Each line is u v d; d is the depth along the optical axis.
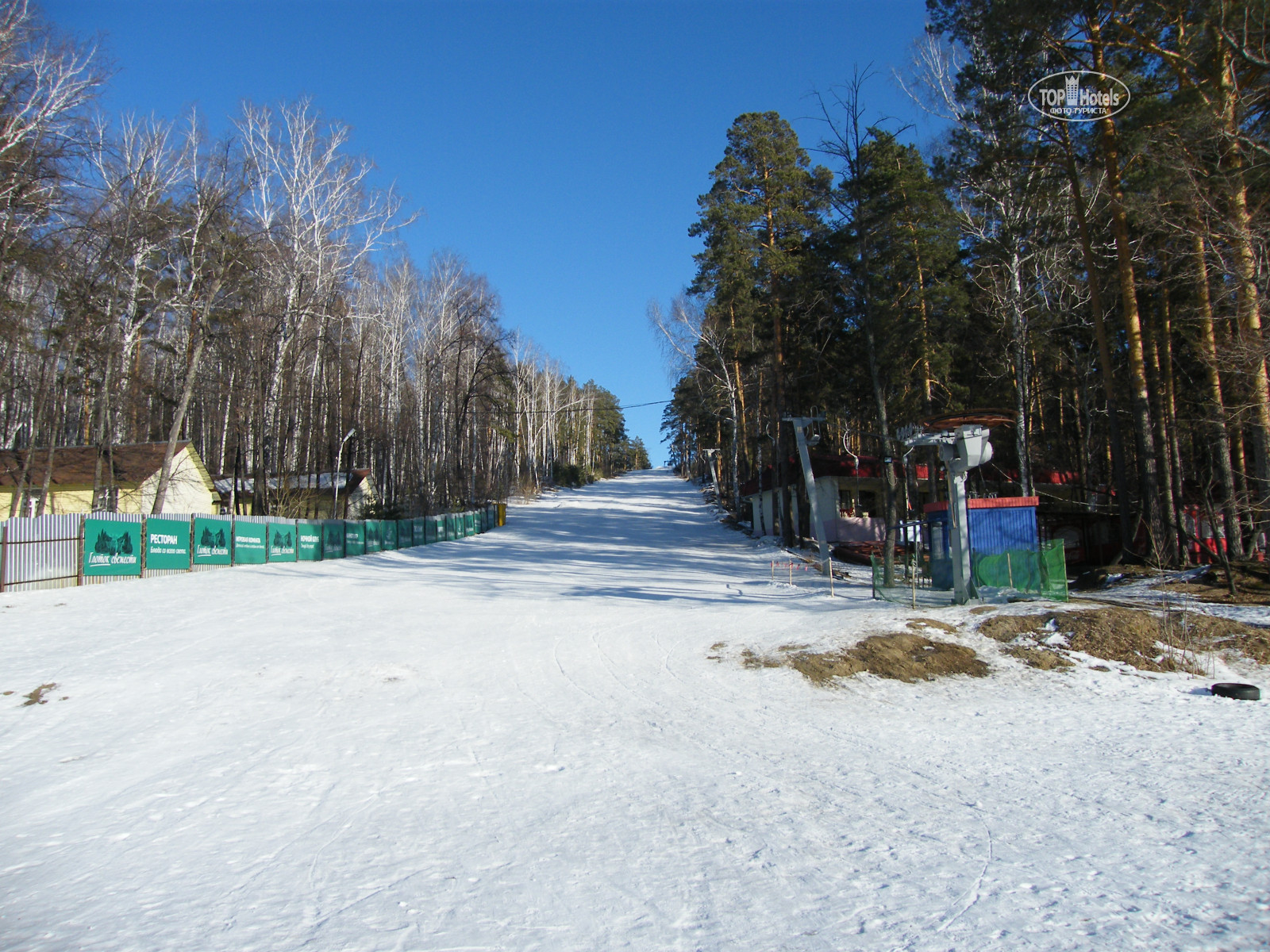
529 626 16.66
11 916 4.96
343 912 4.93
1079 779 7.96
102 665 12.59
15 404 36.03
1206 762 8.45
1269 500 16.61
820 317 32.84
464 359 58.59
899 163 28.25
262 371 35.72
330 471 45.94
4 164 22.16
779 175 33.88
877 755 8.87
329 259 37.72
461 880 5.47
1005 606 15.32
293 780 7.88
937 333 30.05
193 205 28.00
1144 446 19.83
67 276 25.19
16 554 19.52
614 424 129.75
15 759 8.55
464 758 8.62
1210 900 5.04
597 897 5.16
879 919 4.80
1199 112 15.96
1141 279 21.25
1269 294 15.77
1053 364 31.95
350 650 14.16
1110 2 18.67
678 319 45.69
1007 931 4.62
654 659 13.63
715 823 6.69
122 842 6.32
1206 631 13.53
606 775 8.05
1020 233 23.66
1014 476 33.25
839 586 22.03
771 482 42.44
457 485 51.59
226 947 4.44
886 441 22.89
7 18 21.80
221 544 25.80
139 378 32.53
